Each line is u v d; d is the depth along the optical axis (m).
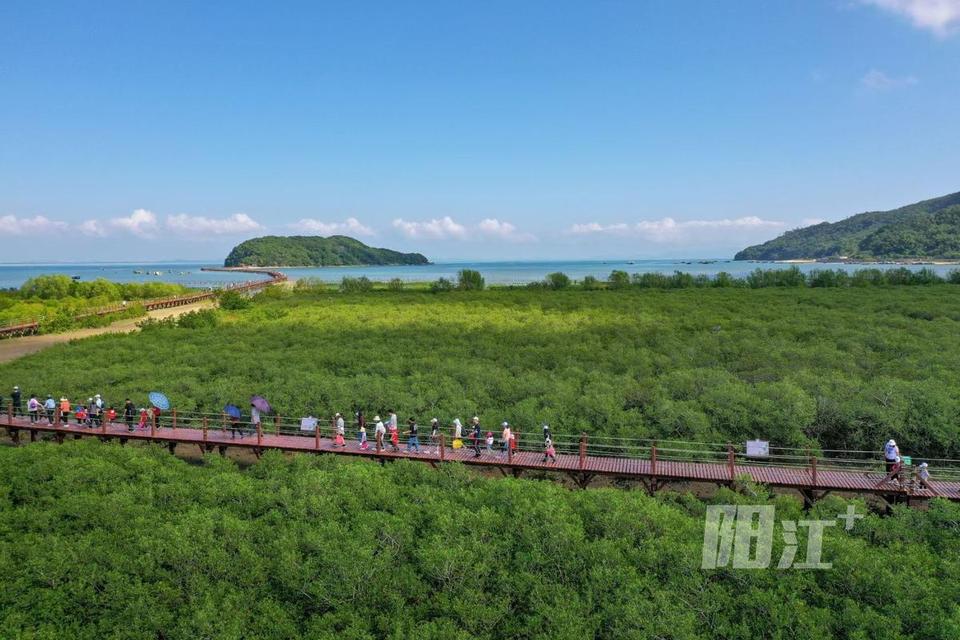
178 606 17.75
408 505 22.05
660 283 114.81
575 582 17.84
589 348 50.16
